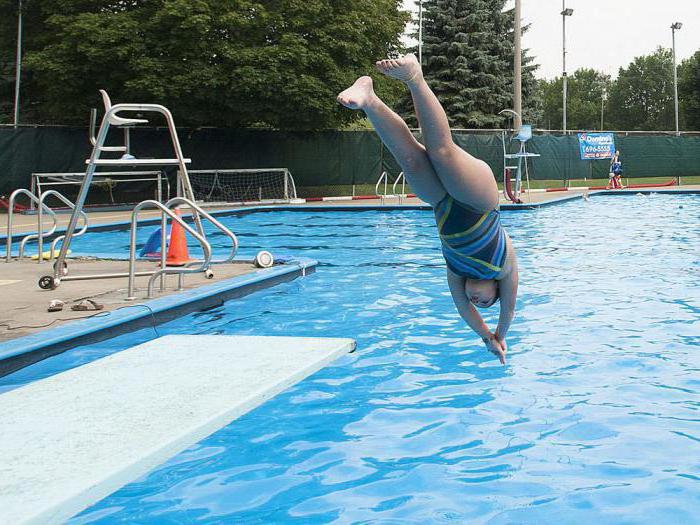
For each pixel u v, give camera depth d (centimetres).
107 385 440
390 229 1627
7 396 424
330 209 2064
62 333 602
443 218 316
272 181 2458
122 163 816
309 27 2341
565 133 2998
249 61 2206
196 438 365
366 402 485
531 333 662
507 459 387
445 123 297
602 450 397
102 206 2141
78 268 963
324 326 702
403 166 311
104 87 2305
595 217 1820
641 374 535
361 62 2464
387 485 359
